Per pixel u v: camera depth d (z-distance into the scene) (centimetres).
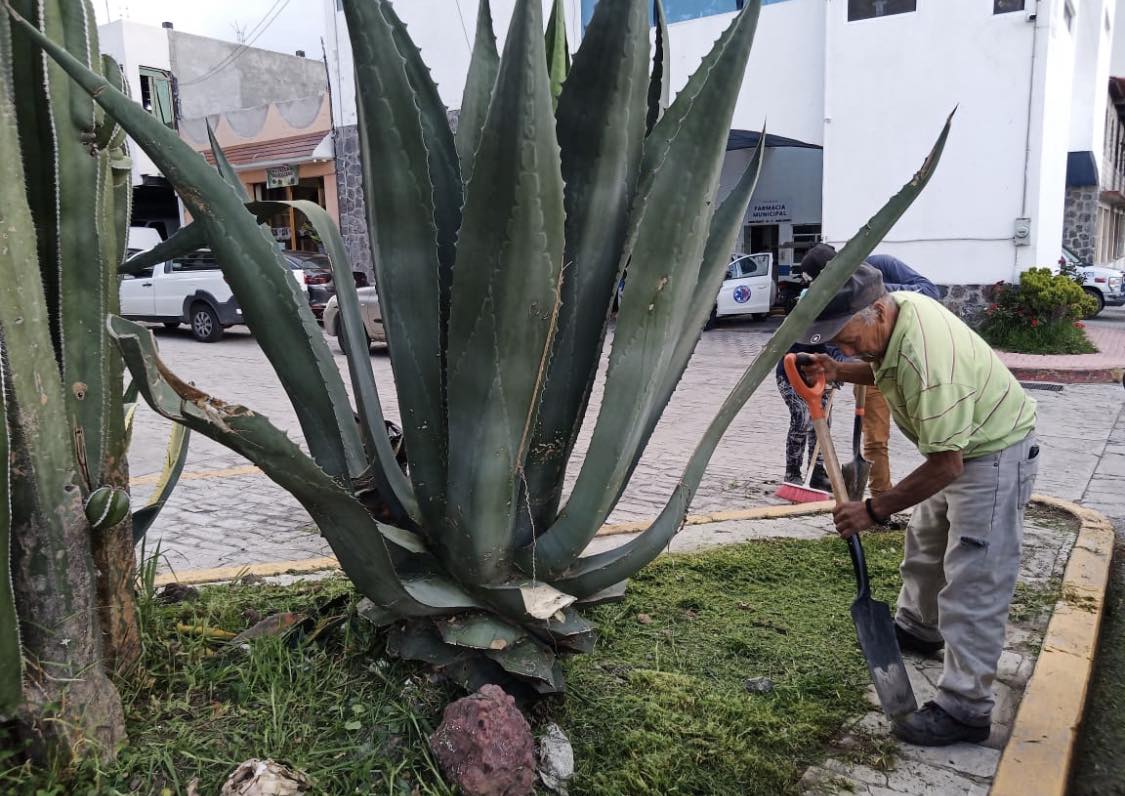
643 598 366
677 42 1538
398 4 1611
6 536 180
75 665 202
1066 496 574
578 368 232
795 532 469
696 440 766
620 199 224
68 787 200
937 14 1287
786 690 292
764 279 1730
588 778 232
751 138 1717
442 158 234
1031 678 304
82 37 201
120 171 226
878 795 242
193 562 456
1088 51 2069
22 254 186
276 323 225
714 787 237
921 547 312
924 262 1368
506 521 226
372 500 254
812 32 1417
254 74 2853
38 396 190
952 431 252
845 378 307
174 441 260
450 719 215
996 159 1290
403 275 224
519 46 182
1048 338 1307
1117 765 287
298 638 265
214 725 227
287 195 2230
